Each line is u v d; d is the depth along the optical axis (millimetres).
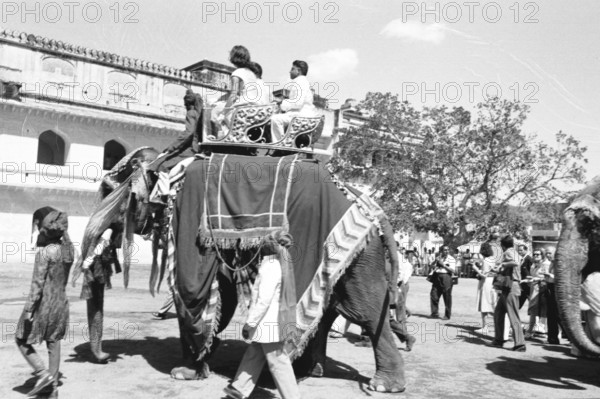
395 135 30156
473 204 28781
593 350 6094
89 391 5344
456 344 9000
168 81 35156
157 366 6457
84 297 6352
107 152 34812
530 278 10414
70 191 31750
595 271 6500
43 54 30906
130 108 33594
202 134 6641
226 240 5922
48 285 5059
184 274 5996
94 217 6441
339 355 7672
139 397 5227
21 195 30562
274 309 4816
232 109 6469
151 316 10484
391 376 5746
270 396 5430
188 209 6180
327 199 5938
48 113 30750
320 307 5656
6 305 11172
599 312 6285
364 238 5789
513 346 8836
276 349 4824
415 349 8398
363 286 5852
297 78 6801
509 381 6477
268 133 6484
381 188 29891
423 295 18797
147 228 6773
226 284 6367
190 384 5742
